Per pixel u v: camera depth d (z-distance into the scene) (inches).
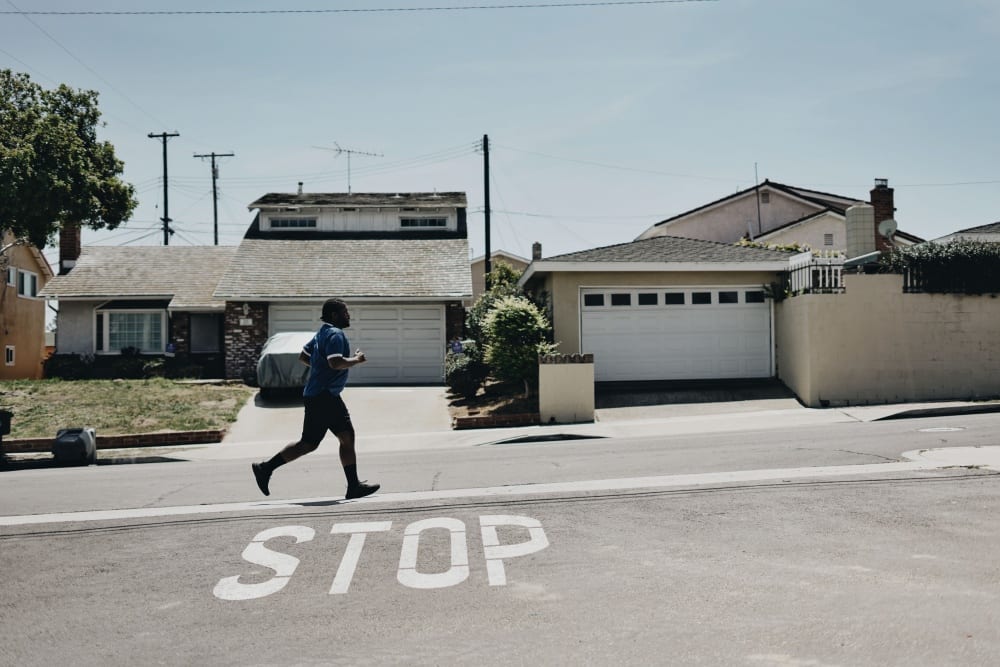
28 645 172.7
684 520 259.1
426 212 1245.7
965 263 709.3
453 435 630.5
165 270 1285.7
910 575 201.2
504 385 824.3
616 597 190.7
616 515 268.1
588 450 460.8
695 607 182.5
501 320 735.7
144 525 276.7
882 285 704.4
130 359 1165.1
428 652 162.1
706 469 354.0
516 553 228.4
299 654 163.3
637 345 797.2
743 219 1418.6
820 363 698.2
